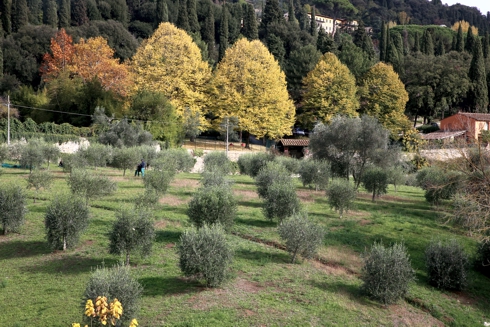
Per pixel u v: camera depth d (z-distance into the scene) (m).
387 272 12.05
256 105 55.47
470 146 19.55
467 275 14.66
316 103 59.81
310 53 71.06
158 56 53.75
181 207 20.78
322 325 10.10
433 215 23.69
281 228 14.42
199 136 67.94
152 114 47.84
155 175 22.77
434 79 73.12
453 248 14.55
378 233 19.22
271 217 18.53
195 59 56.09
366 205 25.41
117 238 12.53
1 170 26.05
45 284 11.30
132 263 13.10
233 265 13.41
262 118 55.16
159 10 96.00
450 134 45.88
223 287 11.58
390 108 63.75
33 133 40.28
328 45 77.31
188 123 51.19
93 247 14.29
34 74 70.62
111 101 49.72
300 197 25.77
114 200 21.03
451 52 81.06
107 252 13.86
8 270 12.22
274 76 56.22
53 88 51.16
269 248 15.69
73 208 13.95
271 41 79.00
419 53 86.88
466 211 15.18
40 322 9.27
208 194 16.12
